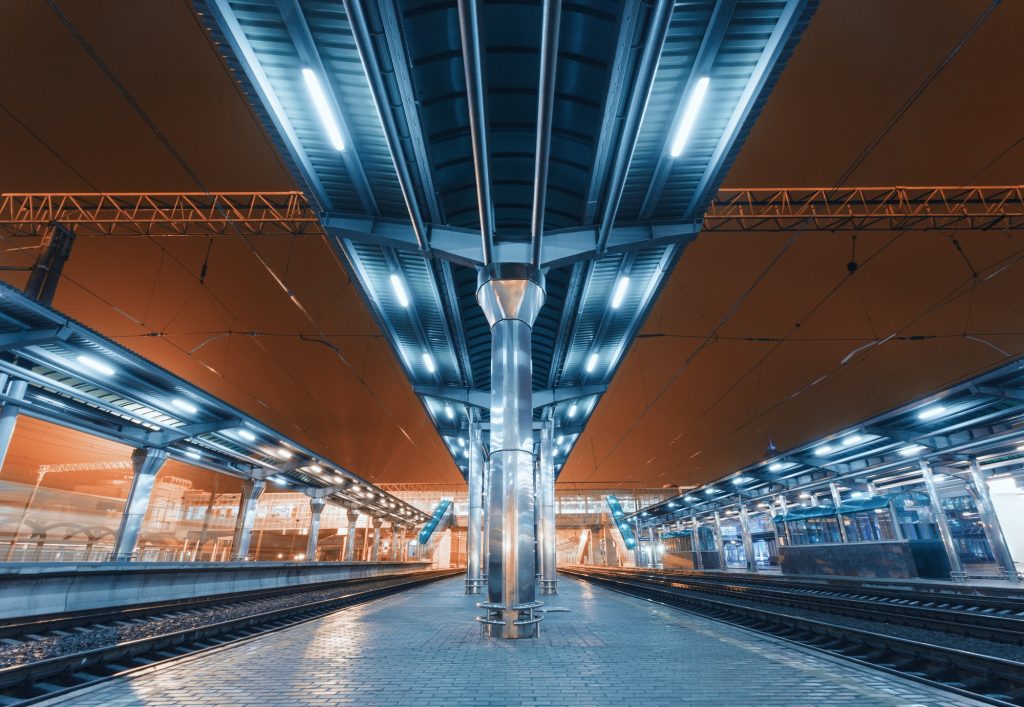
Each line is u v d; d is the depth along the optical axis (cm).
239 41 835
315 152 1084
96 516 3700
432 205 1240
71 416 1920
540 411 2675
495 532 1028
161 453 2309
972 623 1088
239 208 2239
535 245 1127
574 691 578
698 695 560
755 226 2156
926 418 1923
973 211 2048
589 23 958
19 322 1341
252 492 3067
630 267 1551
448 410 2853
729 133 1025
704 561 4841
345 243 1363
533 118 1166
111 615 1268
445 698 553
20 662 873
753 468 3016
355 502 4503
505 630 930
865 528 2773
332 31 827
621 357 2208
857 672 661
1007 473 2427
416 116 980
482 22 970
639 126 902
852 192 2122
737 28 824
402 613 1340
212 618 1431
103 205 2180
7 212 2130
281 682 615
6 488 3169
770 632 1115
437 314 1814
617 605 1569
